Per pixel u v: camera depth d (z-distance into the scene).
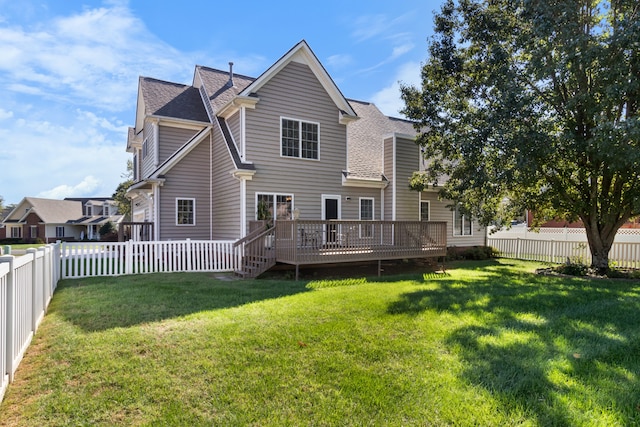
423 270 12.46
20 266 3.63
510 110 9.77
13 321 3.30
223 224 13.13
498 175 10.46
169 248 10.55
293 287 7.78
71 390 3.15
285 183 12.51
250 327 4.71
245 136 11.80
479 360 3.75
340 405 2.89
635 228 18.31
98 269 9.61
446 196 13.11
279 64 12.23
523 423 2.65
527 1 9.62
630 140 8.54
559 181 11.41
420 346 4.12
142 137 17.38
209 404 2.93
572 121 10.28
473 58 12.36
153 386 3.20
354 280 9.20
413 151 15.32
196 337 4.34
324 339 4.29
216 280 8.93
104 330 4.62
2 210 52.88
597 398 3.01
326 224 10.15
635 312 5.70
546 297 6.73
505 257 17.69
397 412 2.80
